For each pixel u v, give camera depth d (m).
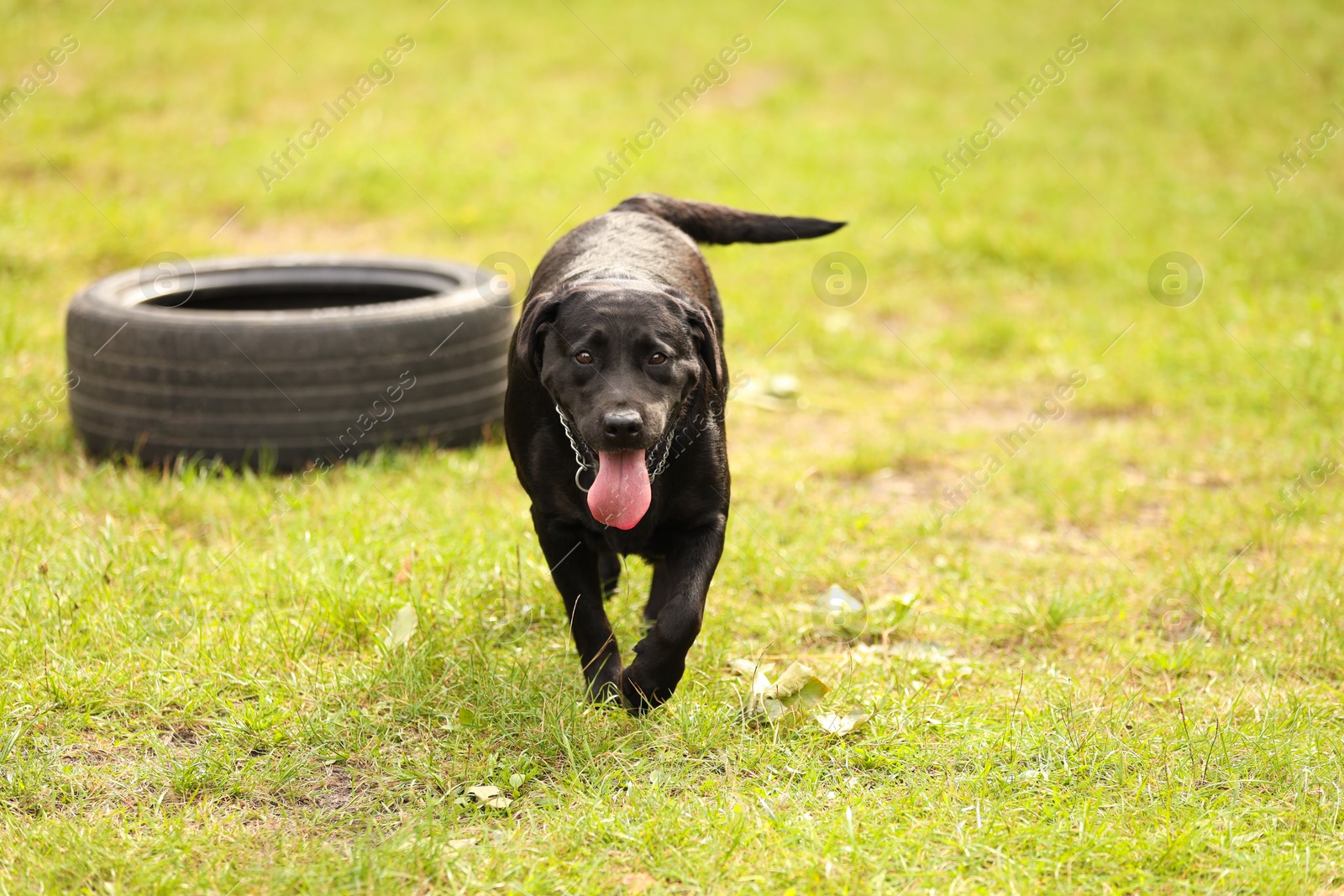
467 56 18.42
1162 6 21.02
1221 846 3.54
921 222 11.98
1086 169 13.87
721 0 22.11
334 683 4.50
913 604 5.34
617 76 17.77
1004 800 3.80
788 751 4.11
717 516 4.55
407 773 3.99
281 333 6.70
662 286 4.59
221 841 3.59
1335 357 8.38
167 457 6.81
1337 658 4.91
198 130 14.55
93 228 11.02
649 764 4.04
